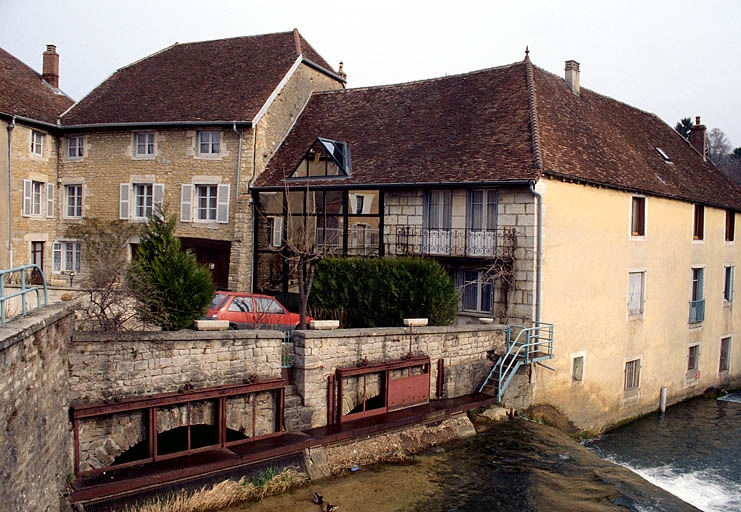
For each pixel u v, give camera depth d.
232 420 11.16
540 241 16.05
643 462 16.56
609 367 19.05
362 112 21.58
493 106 18.94
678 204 22.08
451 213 17.61
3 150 20.66
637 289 20.28
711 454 17.41
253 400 11.38
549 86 20.30
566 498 11.55
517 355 15.56
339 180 18.92
